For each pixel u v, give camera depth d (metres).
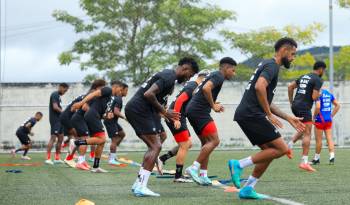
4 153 22.89
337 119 25.06
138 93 7.62
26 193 7.75
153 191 7.81
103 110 11.68
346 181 8.91
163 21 32.22
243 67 36.88
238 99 25.64
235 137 25.05
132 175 10.82
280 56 6.76
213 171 11.47
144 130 7.46
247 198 6.79
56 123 15.36
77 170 12.34
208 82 8.66
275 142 6.68
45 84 24.53
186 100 9.27
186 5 33.25
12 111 23.94
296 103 11.49
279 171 11.00
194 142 24.77
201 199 6.81
